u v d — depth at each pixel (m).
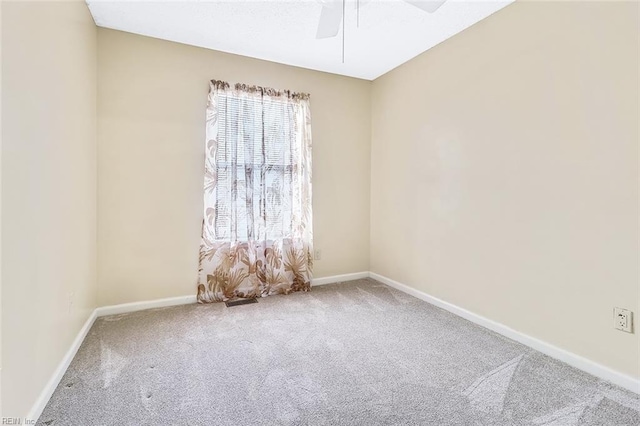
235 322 2.49
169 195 2.78
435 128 2.85
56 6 1.65
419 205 3.05
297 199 3.29
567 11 1.87
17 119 1.25
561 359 1.93
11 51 1.20
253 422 1.40
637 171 1.60
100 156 2.54
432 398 1.58
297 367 1.85
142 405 1.50
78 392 1.59
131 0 2.16
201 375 1.76
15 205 1.22
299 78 3.31
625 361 1.66
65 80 1.79
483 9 2.26
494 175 2.33
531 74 2.07
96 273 2.52
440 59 2.78
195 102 2.84
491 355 2.00
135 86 2.63
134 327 2.37
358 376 1.76
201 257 2.88
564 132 1.90
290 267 3.28
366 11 2.27
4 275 1.14
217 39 2.71
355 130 3.66
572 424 1.40
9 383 1.17
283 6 2.23
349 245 3.68
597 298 1.77
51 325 1.57
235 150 2.96
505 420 1.42
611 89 1.68
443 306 2.79
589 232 1.79
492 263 2.36
